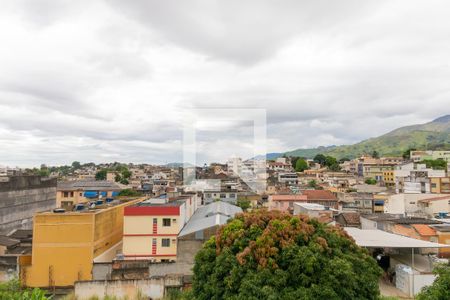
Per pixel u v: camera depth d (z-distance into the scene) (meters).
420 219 30.20
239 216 14.68
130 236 26.34
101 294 18.75
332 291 10.95
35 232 24.25
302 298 10.74
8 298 9.29
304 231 12.67
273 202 43.78
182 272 21.91
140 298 18.59
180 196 33.69
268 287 10.96
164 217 26.52
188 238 22.50
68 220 24.50
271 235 12.47
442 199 37.78
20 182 36.88
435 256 22.38
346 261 11.93
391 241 21.66
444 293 12.01
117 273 21.80
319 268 11.53
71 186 57.09
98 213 25.58
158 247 26.25
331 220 31.45
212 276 12.45
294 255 11.73
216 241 13.72
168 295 18.48
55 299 22.27
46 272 23.94
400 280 19.94
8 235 30.91
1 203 33.78
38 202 39.94
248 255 12.15
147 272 21.84
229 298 11.45
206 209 33.62
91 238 24.50
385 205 44.28
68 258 24.17
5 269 23.81
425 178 53.91
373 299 12.00
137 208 26.56
